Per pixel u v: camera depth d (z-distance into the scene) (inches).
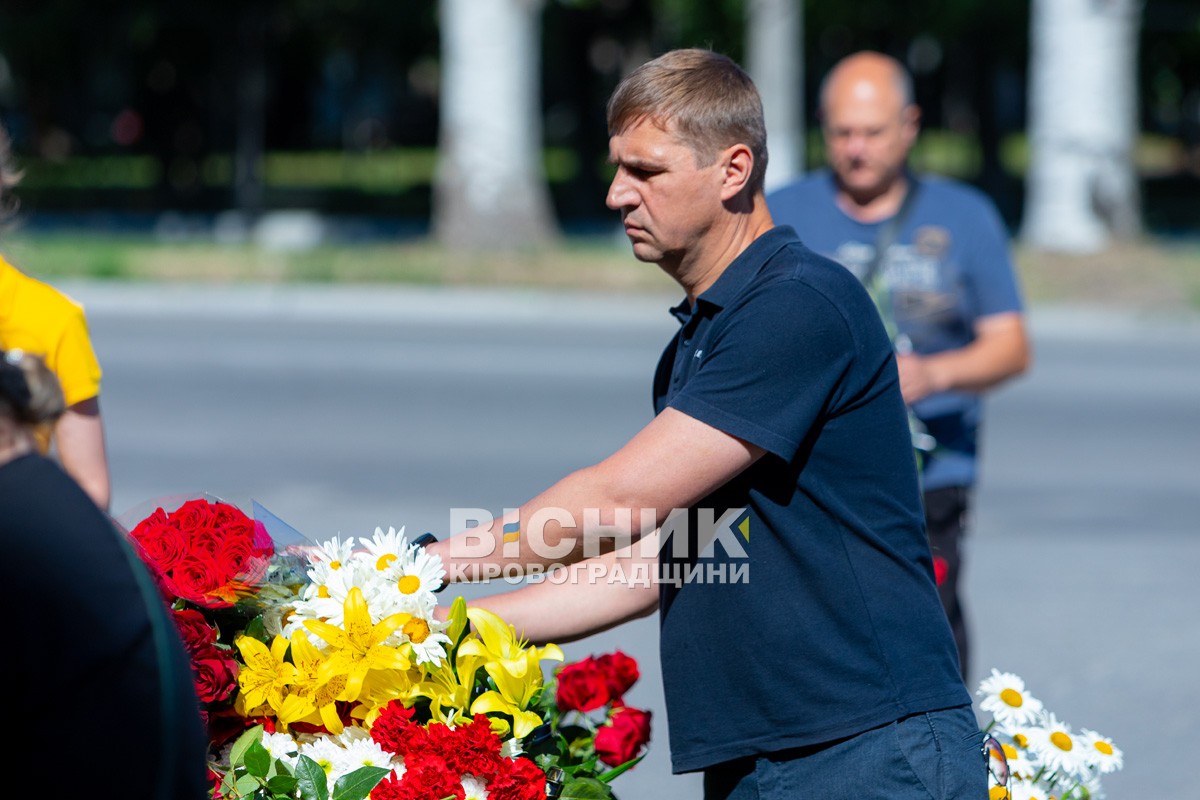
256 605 192.7
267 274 1289.4
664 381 205.9
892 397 188.9
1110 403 850.1
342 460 689.0
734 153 187.5
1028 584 517.0
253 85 2006.6
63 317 231.8
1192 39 2181.3
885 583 185.0
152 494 623.8
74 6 2103.8
